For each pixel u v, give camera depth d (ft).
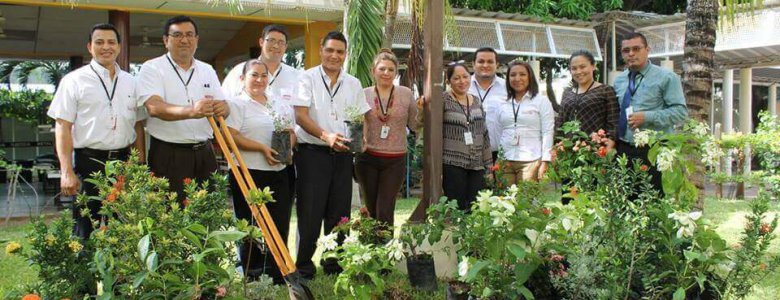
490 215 10.22
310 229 14.56
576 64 16.31
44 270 9.52
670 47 36.68
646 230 10.50
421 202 14.96
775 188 23.09
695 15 17.11
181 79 13.79
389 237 13.60
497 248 10.20
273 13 28.76
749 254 10.52
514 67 17.15
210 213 10.19
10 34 39.93
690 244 10.54
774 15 33.37
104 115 13.28
